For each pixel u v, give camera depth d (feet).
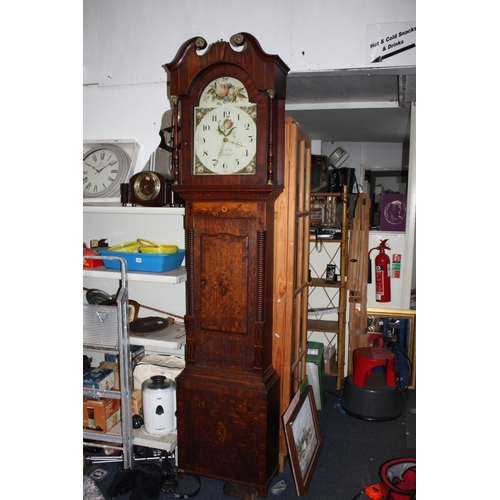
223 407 6.39
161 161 7.87
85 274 6.84
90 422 7.18
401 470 6.78
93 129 8.38
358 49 7.01
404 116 12.09
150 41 7.87
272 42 7.27
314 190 12.98
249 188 5.86
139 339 6.90
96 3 8.05
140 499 6.34
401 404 10.11
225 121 6.03
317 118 12.60
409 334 10.99
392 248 11.61
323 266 11.96
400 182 19.40
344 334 10.93
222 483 6.99
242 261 6.15
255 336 6.20
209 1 7.48
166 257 6.80
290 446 6.59
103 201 7.67
